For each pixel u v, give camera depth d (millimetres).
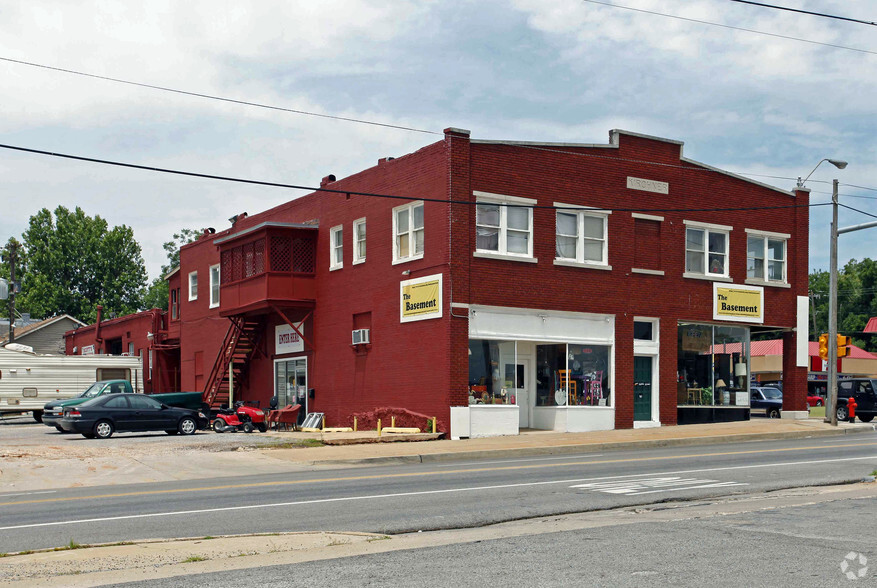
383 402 29953
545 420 29594
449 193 27125
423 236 28438
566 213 29688
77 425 27625
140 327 52250
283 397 36656
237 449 23688
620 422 30234
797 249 35188
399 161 29734
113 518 12516
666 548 9539
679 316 31906
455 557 9234
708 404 32625
